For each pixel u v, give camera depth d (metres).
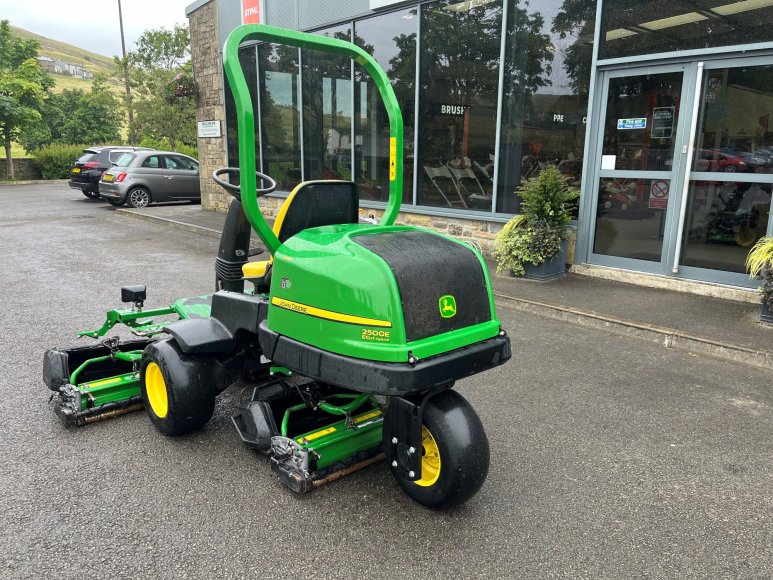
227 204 14.71
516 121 8.20
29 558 2.60
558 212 7.29
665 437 3.75
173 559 2.61
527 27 7.84
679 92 6.62
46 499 3.05
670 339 5.39
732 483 3.25
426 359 2.58
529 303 6.45
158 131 31.98
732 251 6.51
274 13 12.06
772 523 2.90
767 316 5.64
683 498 3.11
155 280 7.88
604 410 4.13
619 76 7.08
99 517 2.90
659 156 6.88
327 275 2.71
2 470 3.32
